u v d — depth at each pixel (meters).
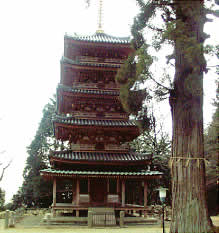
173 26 13.34
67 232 23.33
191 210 13.44
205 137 43.59
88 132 33.34
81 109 34.66
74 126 32.00
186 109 14.39
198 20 13.51
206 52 13.02
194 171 13.84
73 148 33.22
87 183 31.64
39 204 56.16
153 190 47.25
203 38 14.22
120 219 27.41
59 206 29.25
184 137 14.26
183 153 14.15
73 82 36.34
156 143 48.28
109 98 33.75
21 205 56.91
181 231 13.39
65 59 33.69
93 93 33.19
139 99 15.83
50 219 28.11
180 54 14.54
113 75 35.12
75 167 31.80
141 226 27.50
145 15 16.20
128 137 34.19
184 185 13.80
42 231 24.20
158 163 45.59
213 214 42.12
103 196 31.45
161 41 14.87
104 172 30.14
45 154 58.81
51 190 54.69
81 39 34.88
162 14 15.79
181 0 10.84
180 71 14.60
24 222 31.36
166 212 33.03
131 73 15.90
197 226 13.24
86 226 27.00
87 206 29.94
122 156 32.84
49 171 29.34
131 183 44.16
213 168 41.75
